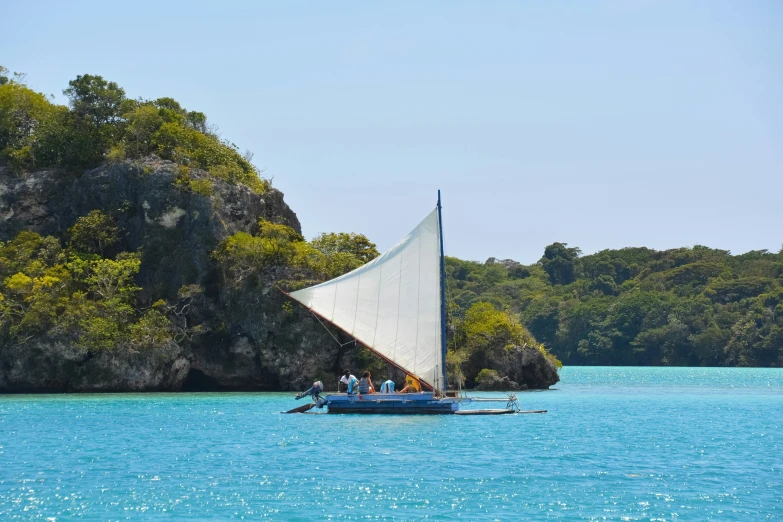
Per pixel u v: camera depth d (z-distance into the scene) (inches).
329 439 4813.0
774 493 3457.2
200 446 4532.5
